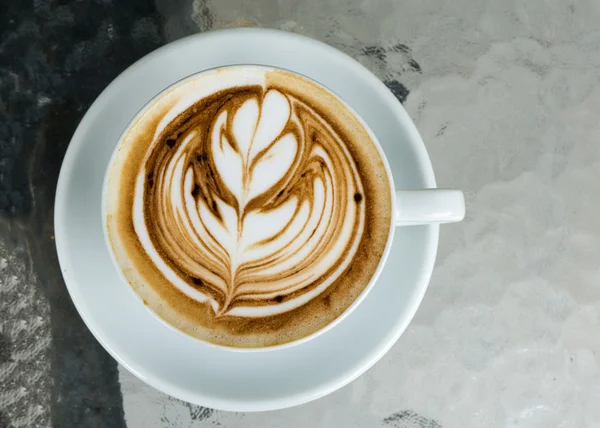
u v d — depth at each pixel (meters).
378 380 0.39
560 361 0.39
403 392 0.39
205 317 0.32
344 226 0.32
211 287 0.32
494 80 0.40
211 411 0.38
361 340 0.34
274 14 0.39
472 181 0.40
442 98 0.40
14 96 0.38
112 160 0.31
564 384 0.39
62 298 0.38
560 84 0.40
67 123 0.38
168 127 0.32
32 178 0.38
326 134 0.32
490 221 0.40
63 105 0.38
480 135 0.40
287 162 0.32
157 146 0.32
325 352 0.34
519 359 0.39
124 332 0.34
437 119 0.40
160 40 0.38
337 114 0.32
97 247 0.33
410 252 0.34
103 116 0.33
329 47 0.34
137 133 0.32
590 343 0.40
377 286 0.34
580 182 0.40
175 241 0.32
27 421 0.38
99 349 0.38
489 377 0.39
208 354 0.34
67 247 0.33
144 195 0.32
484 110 0.40
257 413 0.38
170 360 0.34
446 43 0.40
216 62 0.33
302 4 0.39
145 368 0.34
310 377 0.34
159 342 0.34
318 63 0.34
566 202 0.40
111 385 0.38
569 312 0.40
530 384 0.39
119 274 0.31
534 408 0.39
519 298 0.39
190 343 0.34
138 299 0.31
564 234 0.40
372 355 0.34
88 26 0.38
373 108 0.34
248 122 0.32
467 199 0.39
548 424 0.39
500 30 0.40
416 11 0.40
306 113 0.32
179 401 0.38
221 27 0.39
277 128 0.32
